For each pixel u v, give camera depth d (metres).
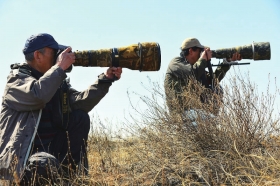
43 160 3.33
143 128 4.34
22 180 3.37
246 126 4.00
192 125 4.19
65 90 3.80
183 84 4.96
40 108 3.50
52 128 3.75
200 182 3.50
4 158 3.37
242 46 5.12
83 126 3.84
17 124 3.46
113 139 4.68
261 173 3.40
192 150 4.06
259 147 3.97
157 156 3.92
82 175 3.51
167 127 4.27
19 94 3.45
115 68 3.86
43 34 3.71
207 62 5.08
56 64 3.53
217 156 3.85
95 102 3.93
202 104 4.25
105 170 3.86
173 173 3.60
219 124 4.10
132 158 4.07
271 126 4.11
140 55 3.79
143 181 3.61
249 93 4.11
